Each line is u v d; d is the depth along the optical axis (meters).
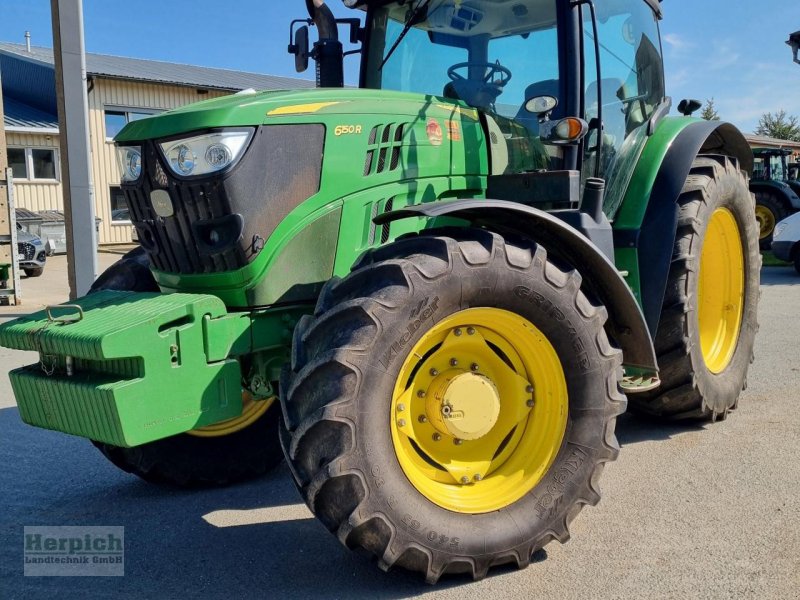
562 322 2.80
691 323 4.05
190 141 2.83
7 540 3.15
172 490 3.72
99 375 2.72
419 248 2.69
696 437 4.20
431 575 2.59
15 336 2.87
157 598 2.65
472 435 2.78
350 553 2.97
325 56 4.13
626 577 2.69
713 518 3.13
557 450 2.84
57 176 22.16
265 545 3.06
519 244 2.83
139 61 26.95
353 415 2.44
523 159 3.72
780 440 4.07
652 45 4.66
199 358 2.74
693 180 4.28
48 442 4.50
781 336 6.72
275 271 2.93
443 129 3.37
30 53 25.05
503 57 3.81
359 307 2.48
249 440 3.81
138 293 3.05
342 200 3.06
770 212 14.64
